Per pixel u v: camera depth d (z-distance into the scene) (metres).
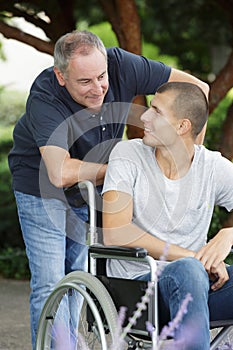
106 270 4.65
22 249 11.25
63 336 4.86
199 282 4.18
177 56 13.78
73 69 4.80
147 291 4.11
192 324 4.11
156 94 4.66
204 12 11.73
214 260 4.50
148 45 13.80
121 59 5.23
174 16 12.03
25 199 5.22
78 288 4.43
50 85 5.02
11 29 9.16
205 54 13.66
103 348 4.17
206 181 4.69
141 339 4.45
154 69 5.31
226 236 4.58
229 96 13.20
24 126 5.23
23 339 7.02
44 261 5.16
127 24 9.08
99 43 4.86
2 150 14.29
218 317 4.62
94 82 4.83
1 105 16.83
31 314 5.24
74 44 4.80
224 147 10.01
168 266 4.30
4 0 9.55
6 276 10.54
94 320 4.50
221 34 12.29
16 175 5.28
